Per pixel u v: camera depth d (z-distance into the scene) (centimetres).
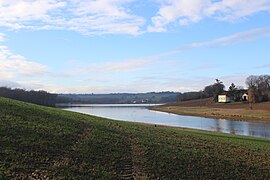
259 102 15225
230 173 2233
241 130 7006
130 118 10750
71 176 1725
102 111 15900
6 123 2447
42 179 1614
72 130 2767
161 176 1959
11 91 16662
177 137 3569
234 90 18838
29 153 1936
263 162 2673
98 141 2544
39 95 17988
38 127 2561
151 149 2567
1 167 1659
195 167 2239
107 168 1952
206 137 3981
